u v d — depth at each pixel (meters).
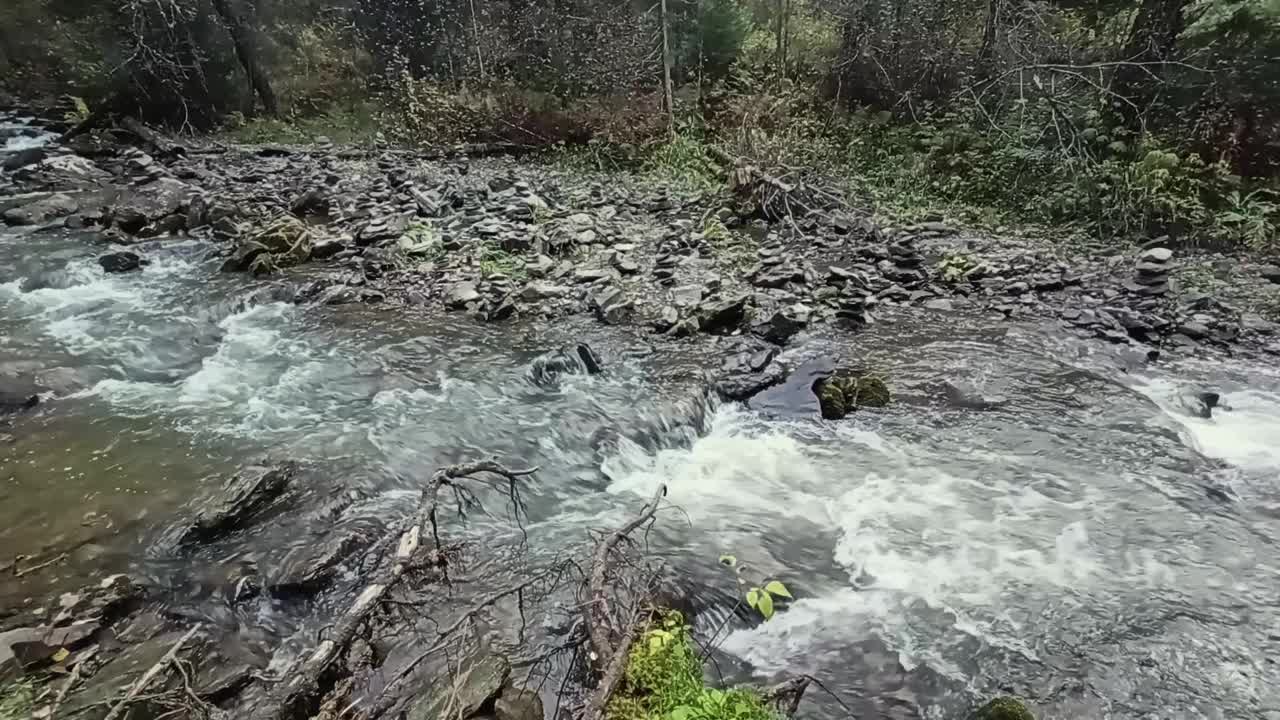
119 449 5.72
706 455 6.35
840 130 14.84
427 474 5.65
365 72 18.41
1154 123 12.07
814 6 16.70
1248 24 11.25
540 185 13.66
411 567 4.07
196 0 16.03
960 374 7.50
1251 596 4.74
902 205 12.77
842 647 4.31
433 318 8.45
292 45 17.80
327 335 7.94
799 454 6.34
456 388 6.96
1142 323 8.51
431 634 4.08
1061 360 7.84
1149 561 5.05
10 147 13.81
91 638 3.95
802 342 8.20
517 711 3.50
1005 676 4.11
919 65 14.65
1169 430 6.58
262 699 3.51
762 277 9.55
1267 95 11.09
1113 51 13.02
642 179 14.60
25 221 10.72
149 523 4.87
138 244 10.24
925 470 6.09
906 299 9.36
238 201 11.81
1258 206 10.95
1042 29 13.59
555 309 8.76
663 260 10.14
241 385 6.84
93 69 15.73
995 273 9.99
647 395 6.93
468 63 17.47
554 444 6.17
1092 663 4.20
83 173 12.91
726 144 14.70
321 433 6.08
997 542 5.23
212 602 4.28
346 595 4.39
